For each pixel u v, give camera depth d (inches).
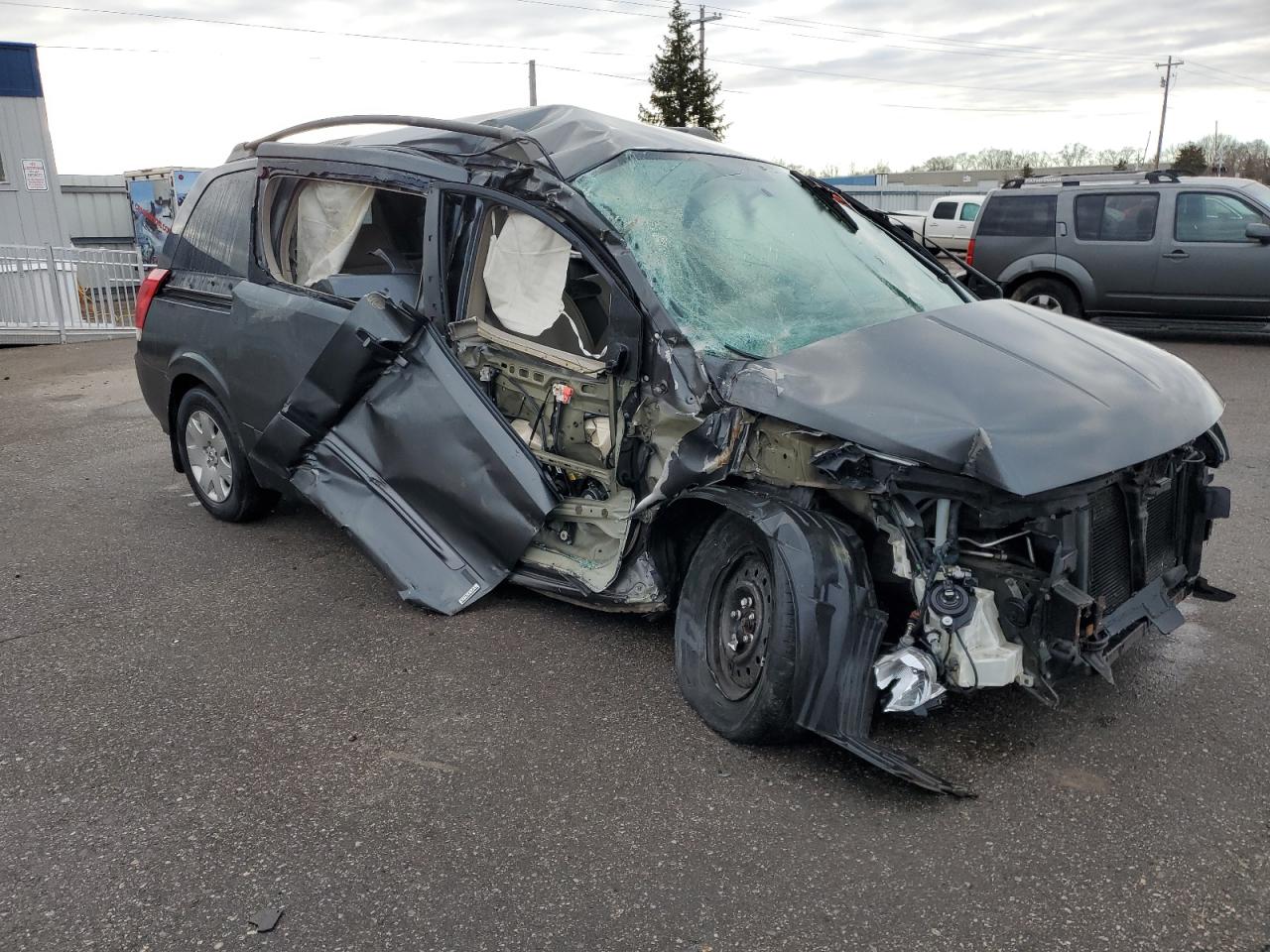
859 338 135.0
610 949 94.6
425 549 169.0
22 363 479.5
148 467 273.7
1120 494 127.4
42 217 637.9
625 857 107.7
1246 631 161.9
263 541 209.0
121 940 96.3
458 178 162.6
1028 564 118.2
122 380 424.8
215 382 201.0
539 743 130.3
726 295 146.0
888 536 120.6
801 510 122.8
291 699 142.6
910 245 187.5
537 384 159.2
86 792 120.3
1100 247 444.8
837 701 116.0
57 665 153.6
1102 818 113.6
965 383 123.2
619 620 167.2
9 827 113.8
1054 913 98.6
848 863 106.4
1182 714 136.3
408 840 111.0
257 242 195.6
